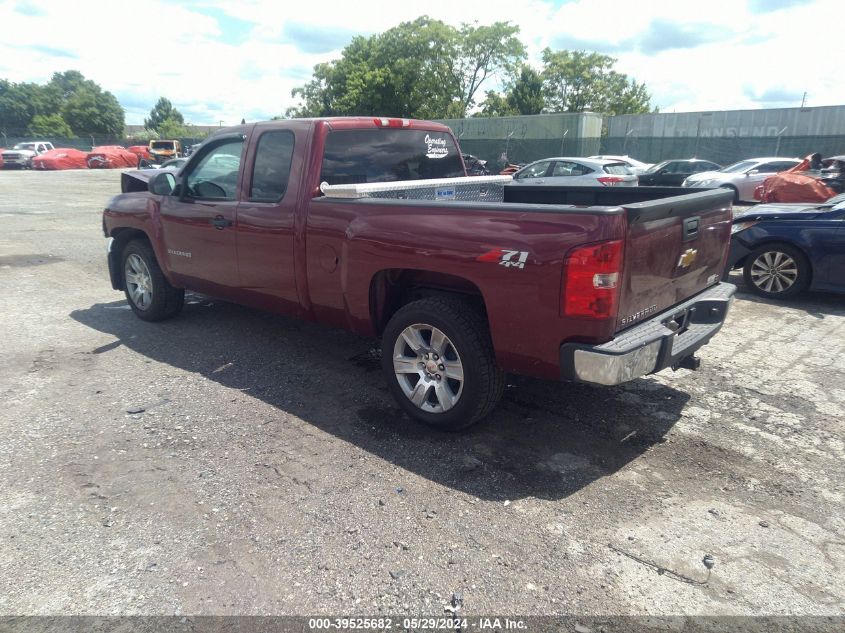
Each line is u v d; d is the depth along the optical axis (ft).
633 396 14.97
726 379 16.02
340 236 13.70
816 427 13.39
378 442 12.69
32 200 65.31
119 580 8.80
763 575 8.94
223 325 20.48
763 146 87.35
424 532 9.84
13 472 11.52
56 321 21.03
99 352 17.93
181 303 20.72
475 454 12.24
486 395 12.25
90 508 10.45
